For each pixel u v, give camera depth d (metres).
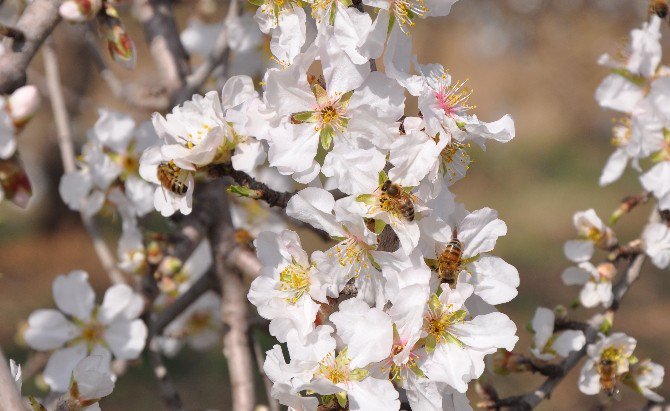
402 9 0.53
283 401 0.52
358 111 0.53
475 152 3.56
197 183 0.69
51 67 0.73
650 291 2.36
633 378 0.65
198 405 1.58
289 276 0.54
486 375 0.66
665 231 0.67
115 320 0.66
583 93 3.08
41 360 0.70
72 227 2.65
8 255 2.50
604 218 2.96
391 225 0.53
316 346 0.53
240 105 0.56
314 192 0.53
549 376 0.65
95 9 0.57
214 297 0.82
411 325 0.52
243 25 0.72
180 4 0.90
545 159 3.51
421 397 0.53
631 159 0.70
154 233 0.68
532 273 2.48
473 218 0.54
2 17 0.79
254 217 0.75
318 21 0.53
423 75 0.54
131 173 0.69
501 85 3.62
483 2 3.21
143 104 0.74
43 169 2.56
